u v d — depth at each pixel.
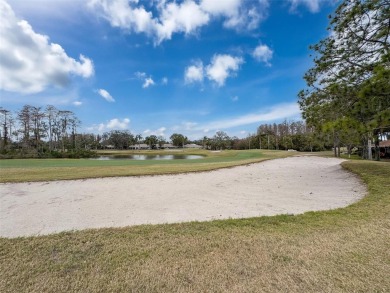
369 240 3.23
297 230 3.78
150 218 4.86
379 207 4.82
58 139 52.94
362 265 2.59
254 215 4.92
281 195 6.89
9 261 2.88
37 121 45.97
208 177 10.64
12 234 3.97
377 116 6.82
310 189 7.64
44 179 9.36
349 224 3.93
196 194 7.21
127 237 3.61
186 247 3.20
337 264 2.64
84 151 45.47
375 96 6.82
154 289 2.29
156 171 11.78
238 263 2.73
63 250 3.17
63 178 9.61
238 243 3.29
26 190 7.73
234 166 14.93
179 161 21.55
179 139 97.69
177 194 7.23
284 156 26.77
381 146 31.28
